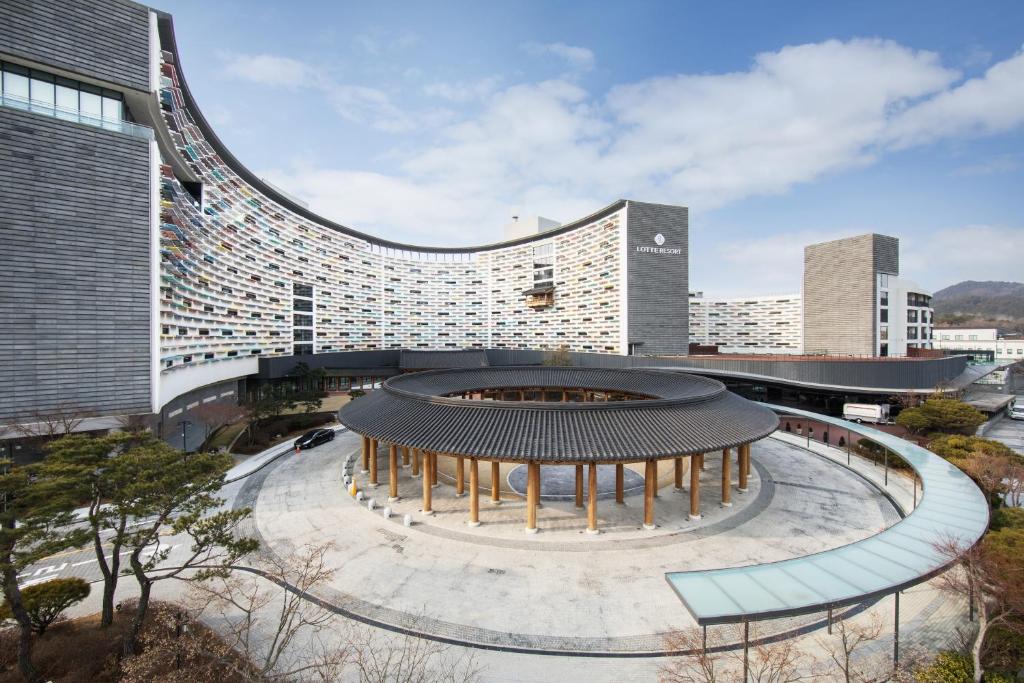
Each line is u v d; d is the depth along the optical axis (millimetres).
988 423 50688
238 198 64500
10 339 29484
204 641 15023
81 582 17469
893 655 14805
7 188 29359
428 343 108062
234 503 28141
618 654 15281
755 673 14148
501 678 14273
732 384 70500
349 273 94375
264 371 69938
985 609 14461
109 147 32656
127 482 16062
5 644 15438
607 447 21922
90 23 32281
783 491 29266
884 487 29812
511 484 31312
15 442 29750
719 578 14203
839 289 75562
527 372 45156
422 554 21531
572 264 91000
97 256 32188
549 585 19031
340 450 40094
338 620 17000
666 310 80000
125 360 33219
